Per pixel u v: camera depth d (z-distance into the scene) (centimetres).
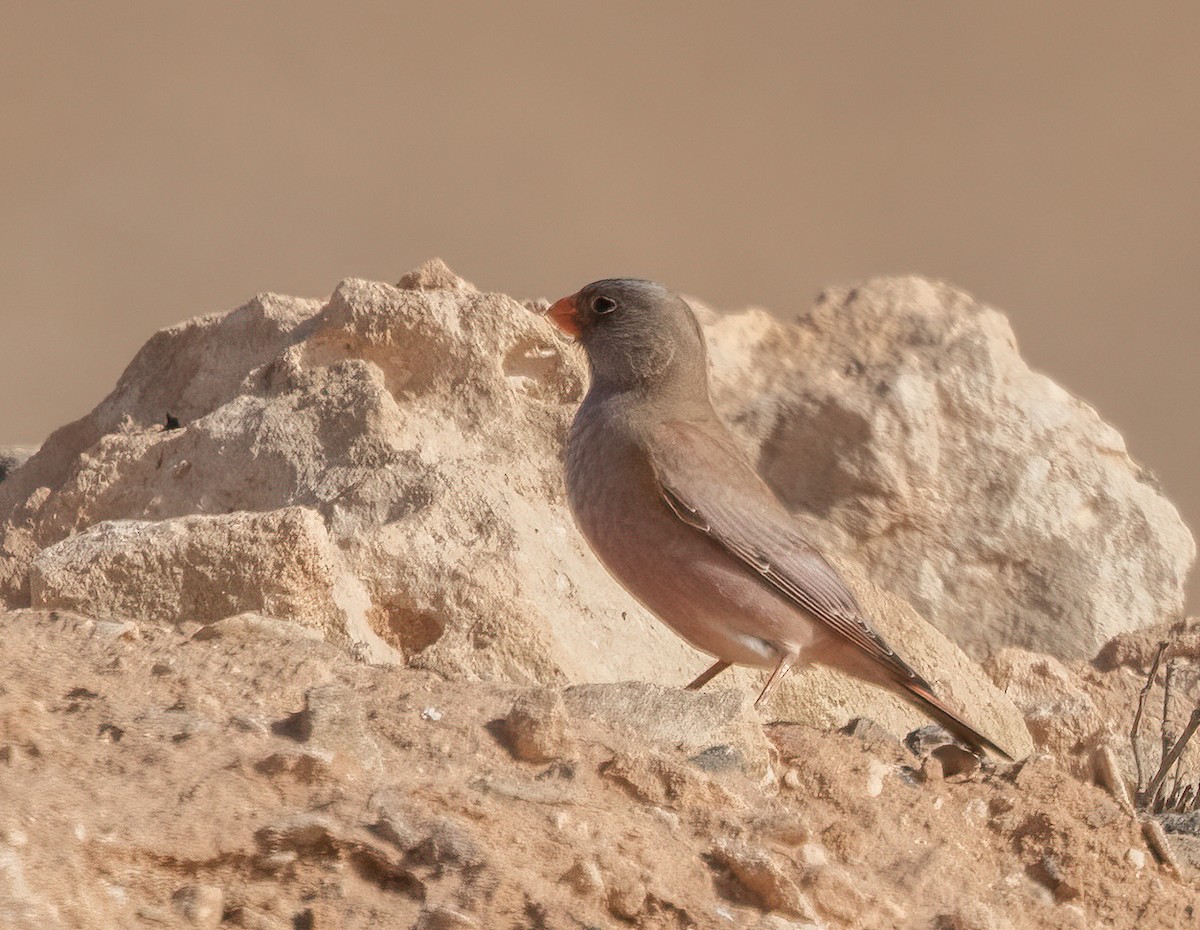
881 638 1172
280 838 812
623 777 912
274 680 963
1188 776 1452
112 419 1500
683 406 1219
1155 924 941
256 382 1388
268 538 1095
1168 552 1725
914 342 1762
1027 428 1723
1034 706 1533
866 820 964
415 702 956
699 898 842
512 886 807
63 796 818
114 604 1094
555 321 1246
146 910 778
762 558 1149
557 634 1176
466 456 1350
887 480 1662
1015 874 960
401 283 1533
